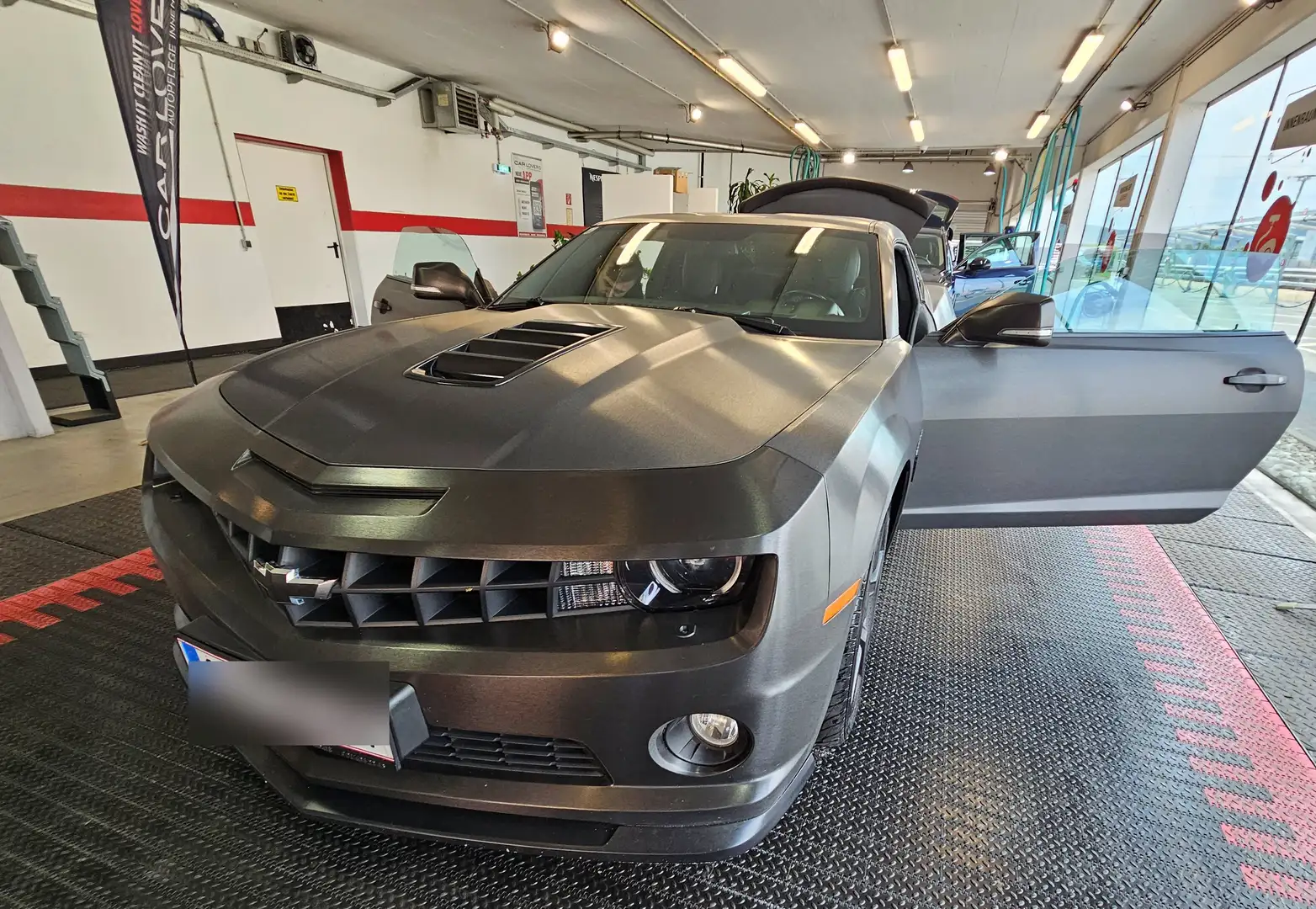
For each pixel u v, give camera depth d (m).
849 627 1.10
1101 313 2.20
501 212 11.02
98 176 5.55
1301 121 6.27
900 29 7.37
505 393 1.15
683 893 1.20
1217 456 2.00
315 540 0.92
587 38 7.54
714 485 0.93
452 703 0.93
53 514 2.86
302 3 6.34
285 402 1.21
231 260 6.78
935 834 1.33
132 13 3.32
